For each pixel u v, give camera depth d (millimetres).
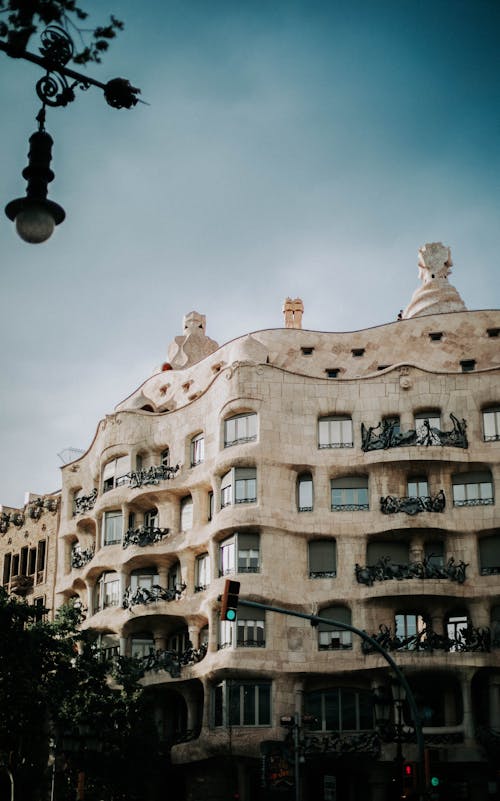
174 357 77750
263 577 60312
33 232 16297
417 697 59281
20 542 80375
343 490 63094
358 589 60500
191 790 60656
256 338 69438
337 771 59594
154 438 69625
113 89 16672
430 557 61594
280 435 63406
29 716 55625
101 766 57000
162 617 64625
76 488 76188
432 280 72250
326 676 59844
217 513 62812
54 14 16656
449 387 64125
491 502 61719
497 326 67812
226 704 58719
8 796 64062
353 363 68125
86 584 70625
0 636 52594
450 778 57500
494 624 59312
